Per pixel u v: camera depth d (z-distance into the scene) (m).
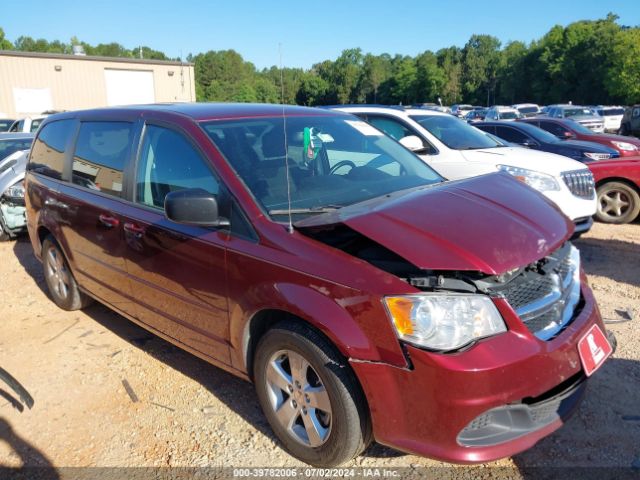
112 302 4.17
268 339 2.83
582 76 66.12
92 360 4.11
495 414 2.41
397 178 3.64
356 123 4.14
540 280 2.70
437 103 94.75
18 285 5.93
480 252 2.43
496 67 92.44
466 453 2.34
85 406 3.51
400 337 2.37
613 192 8.53
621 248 6.93
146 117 3.79
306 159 3.48
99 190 4.09
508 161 6.75
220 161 3.19
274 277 2.74
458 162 6.92
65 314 5.02
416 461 2.89
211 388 3.67
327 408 2.64
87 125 4.45
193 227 3.19
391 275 2.48
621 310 4.73
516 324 2.44
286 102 4.29
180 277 3.32
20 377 3.90
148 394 3.62
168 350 4.25
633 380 3.58
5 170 7.95
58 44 109.94
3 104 31.09
